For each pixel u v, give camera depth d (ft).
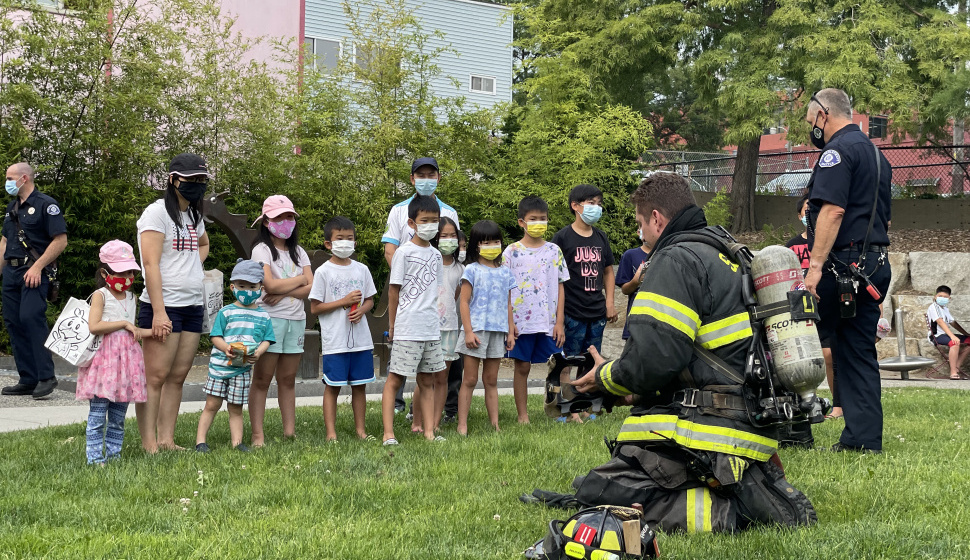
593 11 59.21
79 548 10.52
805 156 72.23
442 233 20.99
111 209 39.19
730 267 11.63
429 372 19.98
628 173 49.21
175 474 15.11
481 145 48.11
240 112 43.34
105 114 38.29
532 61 50.80
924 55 52.85
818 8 53.42
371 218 42.75
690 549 10.43
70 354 16.17
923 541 10.85
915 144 66.49
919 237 55.62
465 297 20.98
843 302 17.08
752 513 11.64
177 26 44.29
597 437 19.52
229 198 42.11
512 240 47.39
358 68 46.42
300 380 32.01
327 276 19.92
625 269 25.58
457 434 20.66
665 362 11.21
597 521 9.83
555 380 13.79
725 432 11.27
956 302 46.19
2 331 37.42
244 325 18.53
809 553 10.17
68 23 38.40
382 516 12.44
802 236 24.62
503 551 10.57
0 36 37.09
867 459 16.63
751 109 53.62
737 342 11.44
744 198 62.28
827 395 29.25
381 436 20.48
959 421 22.49
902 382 39.58
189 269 18.17
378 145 44.14
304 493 13.57
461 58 77.61
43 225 27.53
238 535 11.15
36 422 22.59
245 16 56.90
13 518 12.10
